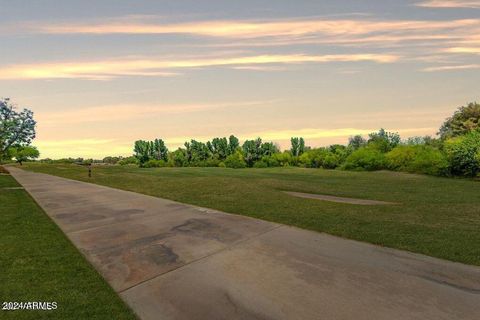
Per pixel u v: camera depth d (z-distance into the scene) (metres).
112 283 5.68
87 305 4.82
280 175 34.25
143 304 4.95
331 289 5.20
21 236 8.31
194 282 5.66
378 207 11.69
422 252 6.67
